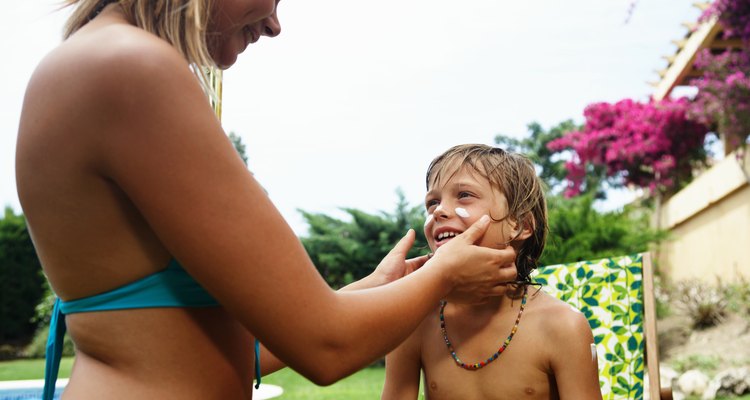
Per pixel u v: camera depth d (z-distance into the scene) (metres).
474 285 1.16
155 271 0.93
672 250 13.56
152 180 0.83
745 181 9.88
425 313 1.04
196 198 0.83
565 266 2.69
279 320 0.86
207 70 1.12
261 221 0.86
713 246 11.48
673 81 13.07
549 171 25.88
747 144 9.59
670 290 10.93
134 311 0.92
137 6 0.97
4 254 13.82
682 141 12.98
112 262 0.91
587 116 14.04
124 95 0.82
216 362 0.97
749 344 7.73
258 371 1.20
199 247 0.84
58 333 1.06
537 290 1.65
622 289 2.56
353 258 11.02
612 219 8.41
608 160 13.51
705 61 9.62
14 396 6.00
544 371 1.56
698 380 6.34
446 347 1.66
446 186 1.59
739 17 9.21
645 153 13.28
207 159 0.84
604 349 2.51
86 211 0.89
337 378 0.93
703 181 11.55
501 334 1.60
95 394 0.91
